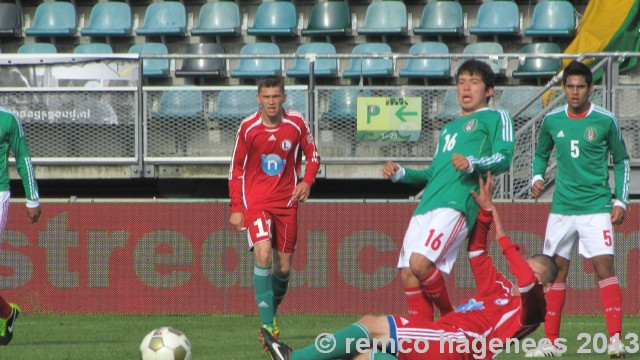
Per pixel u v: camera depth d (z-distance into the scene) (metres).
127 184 54.41
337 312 40.62
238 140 29.95
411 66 59.94
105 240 40.84
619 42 54.56
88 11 65.88
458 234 24.19
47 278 40.88
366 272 40.59
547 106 45.53
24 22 65.81
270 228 30.05
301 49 60.62
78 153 48.88
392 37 62.56
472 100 24.83
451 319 20.45
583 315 39.81
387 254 40.53
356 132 47.41
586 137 28.52
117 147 48.81
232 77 59.66
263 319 30.30
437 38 62.06
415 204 40.47
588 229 28.67
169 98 48.62
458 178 24.22
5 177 30.73
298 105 48.09
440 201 24.20
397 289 40.47
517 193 45.53
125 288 40.78
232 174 30.19
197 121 48.66
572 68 28.52
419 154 47.25
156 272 40.75
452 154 24.44
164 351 24.06
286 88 47.66
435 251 23.98
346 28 61.94
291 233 30.48
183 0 65.44
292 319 38.47
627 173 29.22
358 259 40.59
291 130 29.91
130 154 48.81
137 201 40.81
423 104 47.25
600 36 54.59
